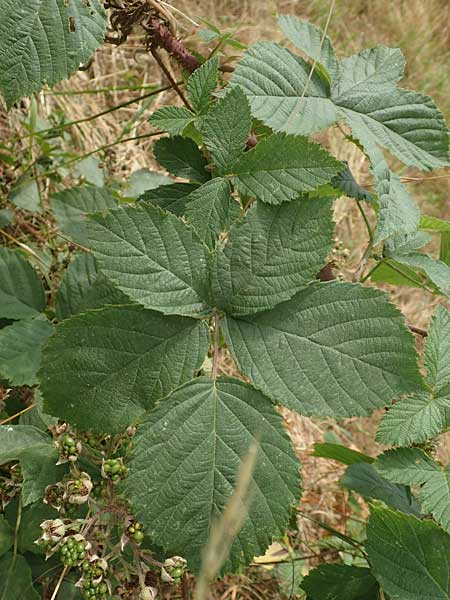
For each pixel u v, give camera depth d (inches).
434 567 14.2
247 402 12.2
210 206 13.5
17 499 15.6
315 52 15.2
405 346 12.2
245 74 14.3
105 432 12.2
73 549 12.6
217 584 22.8
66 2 12.7
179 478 11.8
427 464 14.6
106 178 25.2
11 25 12.5
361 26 50.9
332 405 12.1
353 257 38.0
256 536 11.9
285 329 12.5
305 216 12.7
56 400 12.2
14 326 15.9
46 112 28.7
